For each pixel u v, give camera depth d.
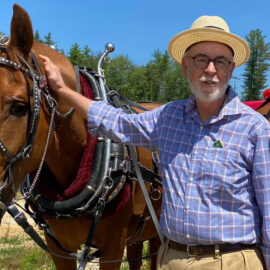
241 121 2.23
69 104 2.79
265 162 2.15
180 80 64.88
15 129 2.28
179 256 2.39
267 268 2.27
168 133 2.46
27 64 2.41
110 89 3.42
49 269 5.23
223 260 2.23
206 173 2.22
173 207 2.34
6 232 7.16
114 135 2.67
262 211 2.21
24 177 2.51
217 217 2.21
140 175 3.05
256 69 53.97
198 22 2.42
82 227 3.10
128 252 4.61
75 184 2.86
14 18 2.40
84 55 57.28
